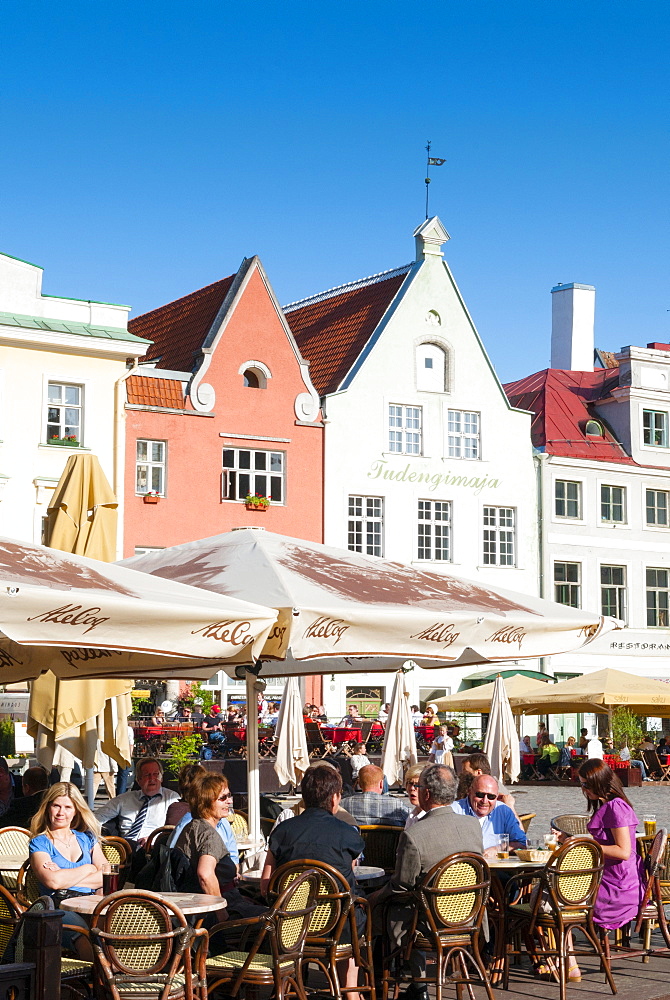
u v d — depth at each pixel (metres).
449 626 10.77
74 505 13.39
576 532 48.56
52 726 12.27
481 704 33.19
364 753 28.78
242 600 9.72
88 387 38.12
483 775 11.63
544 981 10.92
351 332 47.09
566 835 11.90
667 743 42.06
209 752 28.89
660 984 10.80
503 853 11.02
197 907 8.30
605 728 46.75
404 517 44.81
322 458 43.31
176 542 40.12
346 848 9.34
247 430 41.84
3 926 8.04
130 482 39.50
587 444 50.12
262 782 30.27
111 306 38.81
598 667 48.38
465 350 46.81
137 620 8.80
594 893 10.52
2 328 36.56
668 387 52.09
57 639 8.53
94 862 9.67
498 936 10.65
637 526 50.28
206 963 8.82
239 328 42.16
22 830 11.34
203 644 9.12
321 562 11.70
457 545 45.84
